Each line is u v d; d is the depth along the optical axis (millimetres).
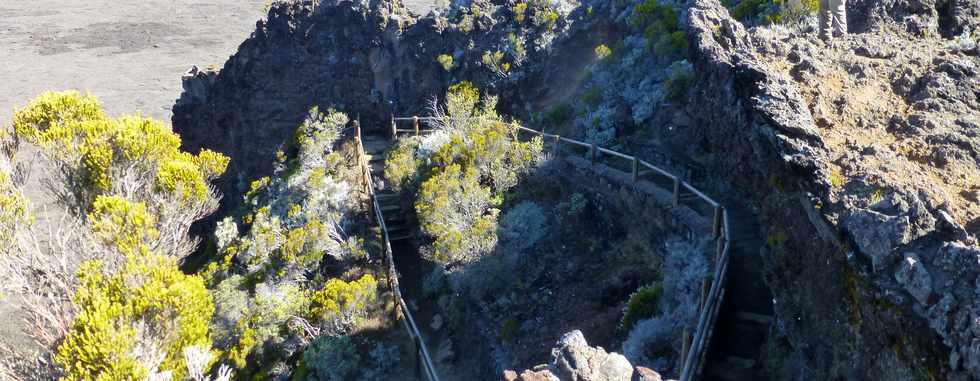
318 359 15922
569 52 24547
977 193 7316
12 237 19469
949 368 5906
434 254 16781
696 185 15289
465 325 16094
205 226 32688
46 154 20531
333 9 31125
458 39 27094
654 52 19750
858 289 7090
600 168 17375
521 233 17234
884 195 7473
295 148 27172
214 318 18141
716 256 11805
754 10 18000
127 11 136750
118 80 90750
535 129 22656
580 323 14430
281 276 19469
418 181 20812
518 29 26016
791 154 8438
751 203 13492
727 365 9641
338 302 17219
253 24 123688
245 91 32188
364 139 28547
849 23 12812
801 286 8492
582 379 7109
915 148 8328
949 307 6000
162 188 20969
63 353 12750
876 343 6906
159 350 13523
